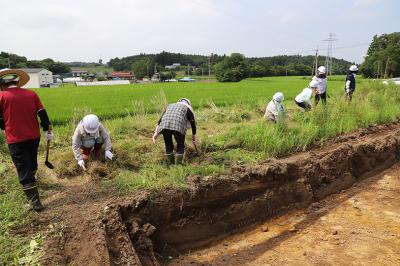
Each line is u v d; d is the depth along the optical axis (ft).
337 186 27.78
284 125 29.60
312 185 25.94
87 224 16.29
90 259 14.32
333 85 110.52
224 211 21.40
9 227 15.81
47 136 18.78
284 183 24.30
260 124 29.89
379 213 24.36
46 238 15.23
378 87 56.13
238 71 209.36
